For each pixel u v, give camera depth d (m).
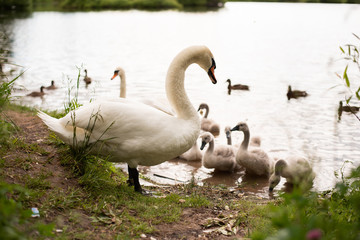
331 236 3.27
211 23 51.22
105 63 23.05
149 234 4.39
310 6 82.31
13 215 3.36
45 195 4.64
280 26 47.59
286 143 10.44
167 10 74.94
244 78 19.62
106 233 4.20
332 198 4.71
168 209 5.14
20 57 24.09
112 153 5.39
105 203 4.83
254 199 6.70
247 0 102.62
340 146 10.09
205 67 6.10
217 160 9.09
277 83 18.47
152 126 5.18
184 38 36.53
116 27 45.03
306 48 30.19
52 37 34.97
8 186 3.38
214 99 15.48
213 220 4.91
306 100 15.24
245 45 32.38
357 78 19.06
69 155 5.66
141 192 5.73
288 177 8.10
